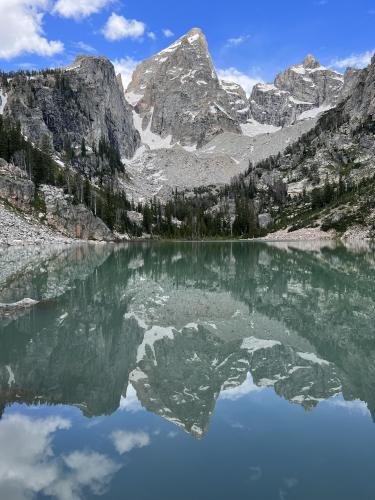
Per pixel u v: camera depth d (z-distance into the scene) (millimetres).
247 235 193625
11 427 10938
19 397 12898
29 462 9320
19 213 111188
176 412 11773
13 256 61531
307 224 173000
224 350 17688
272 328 21625
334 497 7969
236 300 29641
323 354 17031
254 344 18656
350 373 14828
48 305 26734
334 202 181625
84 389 13492
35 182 131375
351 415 11477
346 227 150875
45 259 58219
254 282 39219
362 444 9922
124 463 9141
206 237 192250
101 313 24875
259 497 7910
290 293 32969
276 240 163125
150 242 145375
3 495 8109
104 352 17297
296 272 47906
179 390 13383
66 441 10234
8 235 93188
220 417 11383
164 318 23828
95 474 8781
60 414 11781
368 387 13516
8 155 136250
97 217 138125
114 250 88312
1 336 19609
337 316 24406
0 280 37062
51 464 9219
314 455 9453
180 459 9266
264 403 12328
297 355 16953
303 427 10805
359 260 63625
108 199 170375
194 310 26109
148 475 8656
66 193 138375
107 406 12000
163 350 17750
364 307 27219
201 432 10539
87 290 33062
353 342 18891
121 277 42125
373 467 8938
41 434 10594
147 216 185000
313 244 120562
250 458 9352
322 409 11867
